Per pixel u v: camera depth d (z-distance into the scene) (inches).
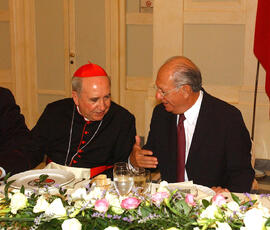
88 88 101.0
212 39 182.5
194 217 53.1
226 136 99.6
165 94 98.0
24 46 239.9
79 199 57.0
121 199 56.0
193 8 181.2
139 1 221.1
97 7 225.0
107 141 111.6
